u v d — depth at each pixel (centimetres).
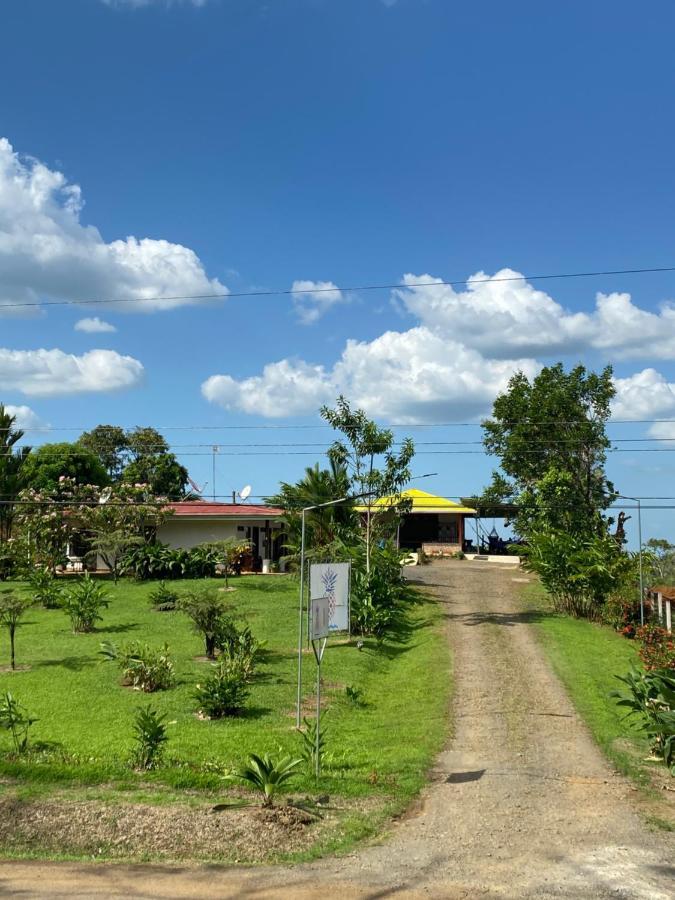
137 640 2228
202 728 1423
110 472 5772
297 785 1034
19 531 3528
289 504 3038
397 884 741
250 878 757
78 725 1407
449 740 1359
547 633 2438
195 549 3494
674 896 715
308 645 2239
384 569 2844
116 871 775
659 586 3150
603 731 1400
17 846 843
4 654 2069
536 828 909
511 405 4297
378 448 2766
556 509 3878
